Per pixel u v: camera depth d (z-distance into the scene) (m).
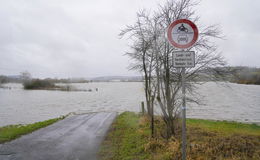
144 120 9.52
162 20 5.83
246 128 9.66
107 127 8.75
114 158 4.53
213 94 34.53
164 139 5.61
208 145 5.04
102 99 33.38
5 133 7.59
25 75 69.56
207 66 6.00
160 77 6.10
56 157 4.76
